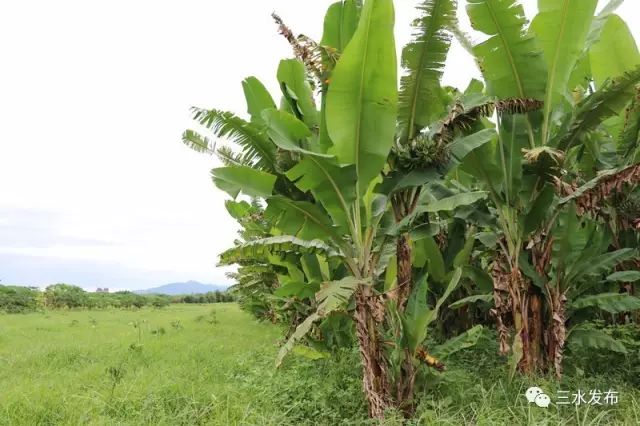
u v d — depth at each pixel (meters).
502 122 6.21
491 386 5.82
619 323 7.38
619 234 7.12
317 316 4.61
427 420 4.84
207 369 7.82
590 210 5.46
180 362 8.78
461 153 5.34
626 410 4.94
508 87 6.03
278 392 5.92
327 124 5.04
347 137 5.05
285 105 6.89
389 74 4.82
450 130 5.26
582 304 6.39
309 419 5.27
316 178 5.02
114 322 19.11
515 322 6.12
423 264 7.02
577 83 7.35
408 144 5.37
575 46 5.88
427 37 5.23
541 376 6.05
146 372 7.54
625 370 6.30
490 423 4.54
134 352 9.59
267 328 15.82
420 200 5.99
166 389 6.16
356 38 4.67
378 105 4.95
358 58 4.75
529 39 5.67
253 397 5.93
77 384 6.85
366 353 5.09
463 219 6.95
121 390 6.27
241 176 5.50
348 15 6.10
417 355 5.31
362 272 5.21
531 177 6.05
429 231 5.85
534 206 5.94
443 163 5.34
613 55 7.19
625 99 5.63
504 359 7.14
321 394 5.54
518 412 4.98
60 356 9.50
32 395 6.04
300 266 8.39
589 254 6.35
